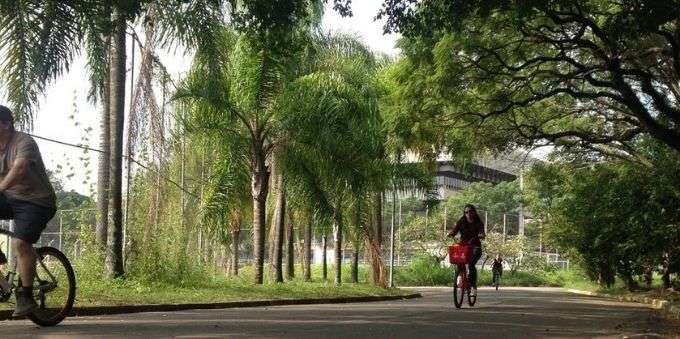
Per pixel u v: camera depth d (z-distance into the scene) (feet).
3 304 29.73
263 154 71.82
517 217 258.37
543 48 62.54
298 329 27.66
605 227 98.07
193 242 69.05
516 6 39.24
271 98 69.36
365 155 73.56
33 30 39.81
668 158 81.10
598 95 59.31
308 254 104.83
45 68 39.68
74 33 40.32
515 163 97.71
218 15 49.57
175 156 67.56
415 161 88.69
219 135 68.74
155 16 49.24
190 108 65.72
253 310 40.78
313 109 68.95
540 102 79.82
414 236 183.93
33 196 24.14
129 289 47.65
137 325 27.30
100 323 27.76
